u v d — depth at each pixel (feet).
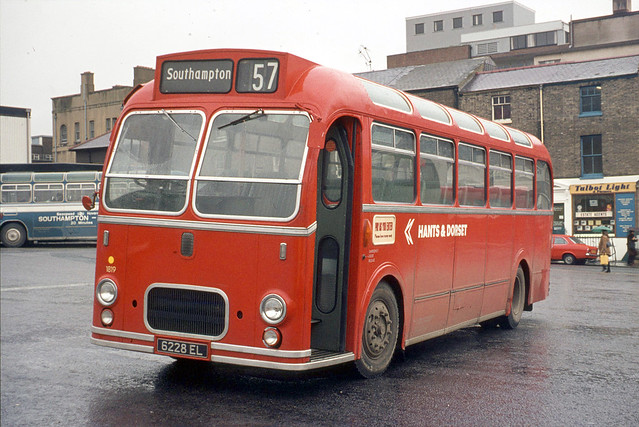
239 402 21.08
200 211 21.53
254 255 20.88
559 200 125.80
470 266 32.89
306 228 20.70
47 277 59.06
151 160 22.56
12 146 188.85
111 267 22.53
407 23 311.88
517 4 295.07
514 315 39.47
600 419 20.58
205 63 22.48
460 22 302.25
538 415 20.84
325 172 23.67
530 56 245.24
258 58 21.97
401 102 27.17
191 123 22.27
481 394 23.29
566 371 27.55
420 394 22.99
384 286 25.41
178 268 21.61
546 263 44.65
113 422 18.62
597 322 42.47
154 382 23.50
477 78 140.36
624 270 99.04
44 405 20.31
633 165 120.16
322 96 21.65
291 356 20.43
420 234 27.76
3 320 36.17
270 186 21.08
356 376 24.85
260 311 20.63
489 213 35.09
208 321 21.25
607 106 122.21
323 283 23.56
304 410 20.39
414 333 27.86
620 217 120.78
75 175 104.99
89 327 34.60
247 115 21.53
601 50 188.96
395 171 25.96
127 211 22.49
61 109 212.84
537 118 127.85
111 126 202.59
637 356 31.14
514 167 38.70
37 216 104.17
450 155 30.86
